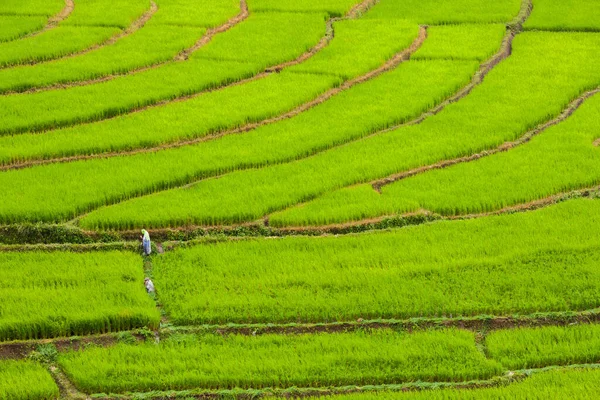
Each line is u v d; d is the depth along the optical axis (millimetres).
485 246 39031
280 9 70062
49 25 65312
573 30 67000
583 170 45750
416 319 34344
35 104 51500
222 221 40906
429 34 65250
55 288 35750
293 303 34906
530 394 29906
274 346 32562
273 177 44875
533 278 36562
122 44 61469
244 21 67438
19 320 33188
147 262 38094
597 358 32188
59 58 59281
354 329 33906
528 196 43312
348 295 35469
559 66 59375
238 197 42625
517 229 40500
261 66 58125
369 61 59219
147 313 33938
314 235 40625
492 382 31078
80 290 35469
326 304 34812
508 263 37688
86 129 49375
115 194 42375
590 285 36062
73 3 70312
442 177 45250
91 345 32875
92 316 33562
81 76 55750
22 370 31266
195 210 41156
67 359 31797
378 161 46594
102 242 39500
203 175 45250
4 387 30156
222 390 30672
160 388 30641
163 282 36375
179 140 48812
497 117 51688
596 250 38562
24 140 47688
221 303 34844
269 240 39688
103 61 58156
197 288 35969
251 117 51281
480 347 33031
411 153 47375
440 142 48656
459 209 42312
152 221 40250
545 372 31312
